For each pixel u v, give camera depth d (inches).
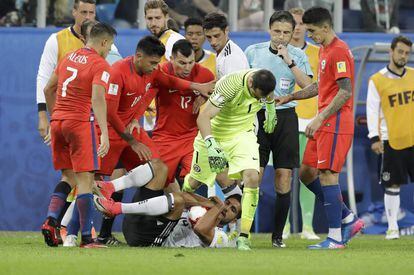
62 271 1001.5
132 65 1370.6
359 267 1068.5
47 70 1512.1
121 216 1855.3
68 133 1323.8
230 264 1082.1
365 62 1863.9
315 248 1389.0
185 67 1406.3
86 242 1339.8
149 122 1637.6
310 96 1434.5
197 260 1124.5
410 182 1878.7
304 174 1482.5
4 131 1881.2
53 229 1364.4
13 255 1186.0
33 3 1911.9
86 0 1502.2
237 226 1514.5
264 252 1273.4
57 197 1380.4
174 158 1451.8
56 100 1363.2
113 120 1366.9
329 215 1395.2
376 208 1888.5
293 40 1724.9
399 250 1355.8
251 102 1330.0
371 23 1942.7
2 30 1888.5
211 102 1310.3
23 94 1881.2
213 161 1296.8
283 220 1460.4
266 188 1870.1
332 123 1366.9
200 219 1353.3
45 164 1875.0
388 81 1777.8
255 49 1518.2
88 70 1309.1
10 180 1879.9
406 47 1766.7
